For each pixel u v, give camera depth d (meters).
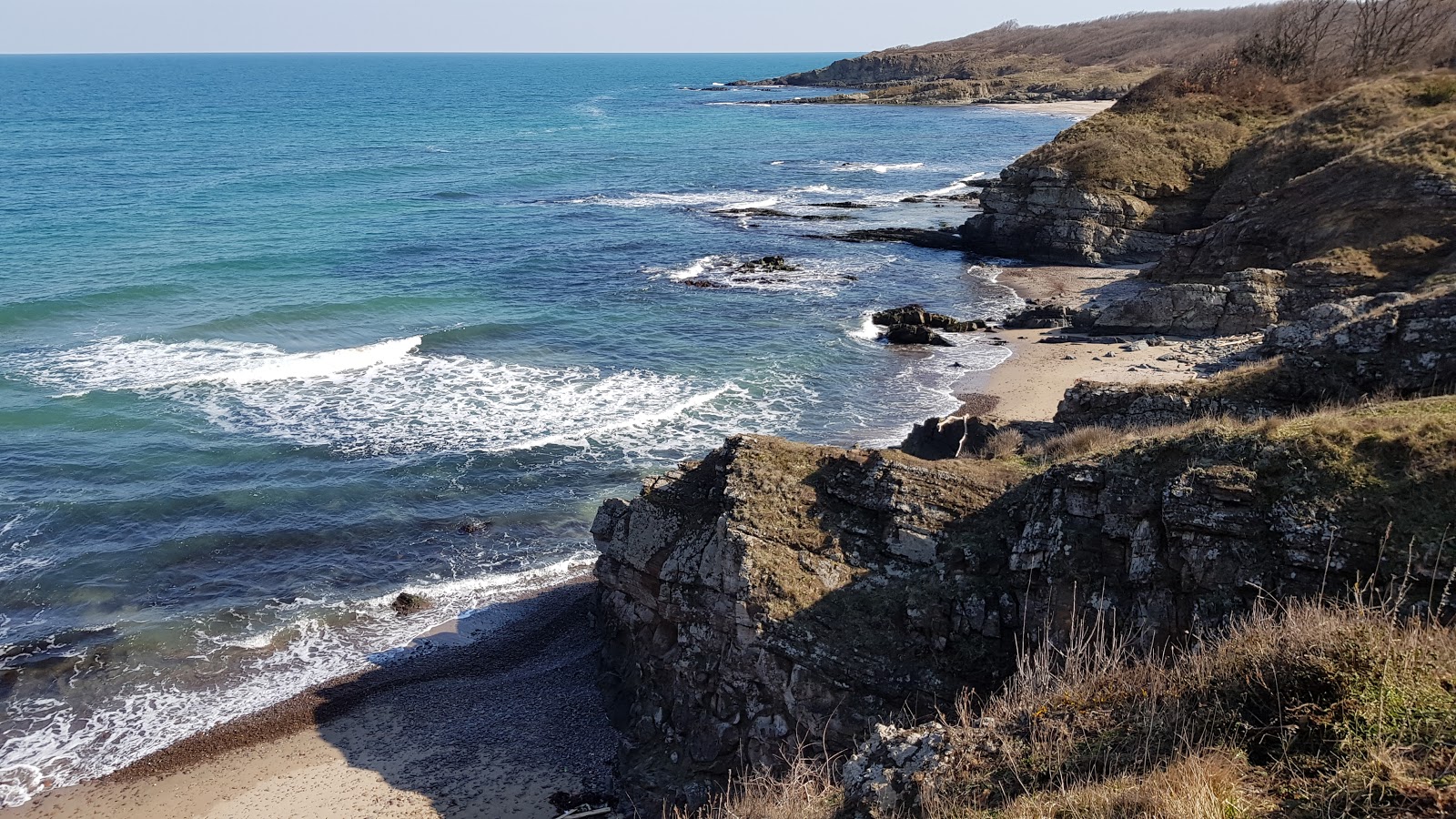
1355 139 47.84
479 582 23.16
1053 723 8.67
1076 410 22.34
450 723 18.44
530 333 40.50
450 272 50.19
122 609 21.84
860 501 16.48
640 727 17.05
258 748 17.81
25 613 21.50
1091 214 52.81
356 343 38.59
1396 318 19.78
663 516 17.66
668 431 31.06
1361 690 7.21
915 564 15.53
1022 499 15.80
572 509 26.45
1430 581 10.88
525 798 16.36
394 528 25.34
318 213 63.66
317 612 21.95
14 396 32.06
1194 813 6.37
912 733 9.66
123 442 29.33
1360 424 12.93
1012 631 14.18
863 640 14.55
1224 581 12.43
